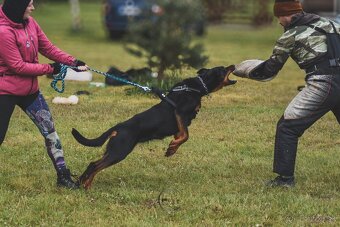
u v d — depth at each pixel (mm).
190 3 12719
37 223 5609
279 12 6336
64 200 6133
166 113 6391
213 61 15094
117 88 12008
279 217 5758
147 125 6312
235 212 5859
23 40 6051
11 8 5953
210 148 8336
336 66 6262
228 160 7801
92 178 6395
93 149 8172
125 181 6906
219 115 10148
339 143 8703
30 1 6031
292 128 6480
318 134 9148
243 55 16828
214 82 6570
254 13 25078
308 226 5555
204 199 6172
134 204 6078
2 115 6168
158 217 5711
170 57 12312
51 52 6480
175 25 12602
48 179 6848
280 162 6598
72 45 19984
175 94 6484
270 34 23031
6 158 7730
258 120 9883
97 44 20484
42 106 6406
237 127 9461
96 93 11711
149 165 7586
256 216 5789
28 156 7801
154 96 11297
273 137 8961
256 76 6625
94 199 6219
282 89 12461
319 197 6438
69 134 8867
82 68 6559
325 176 7148
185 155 8016
